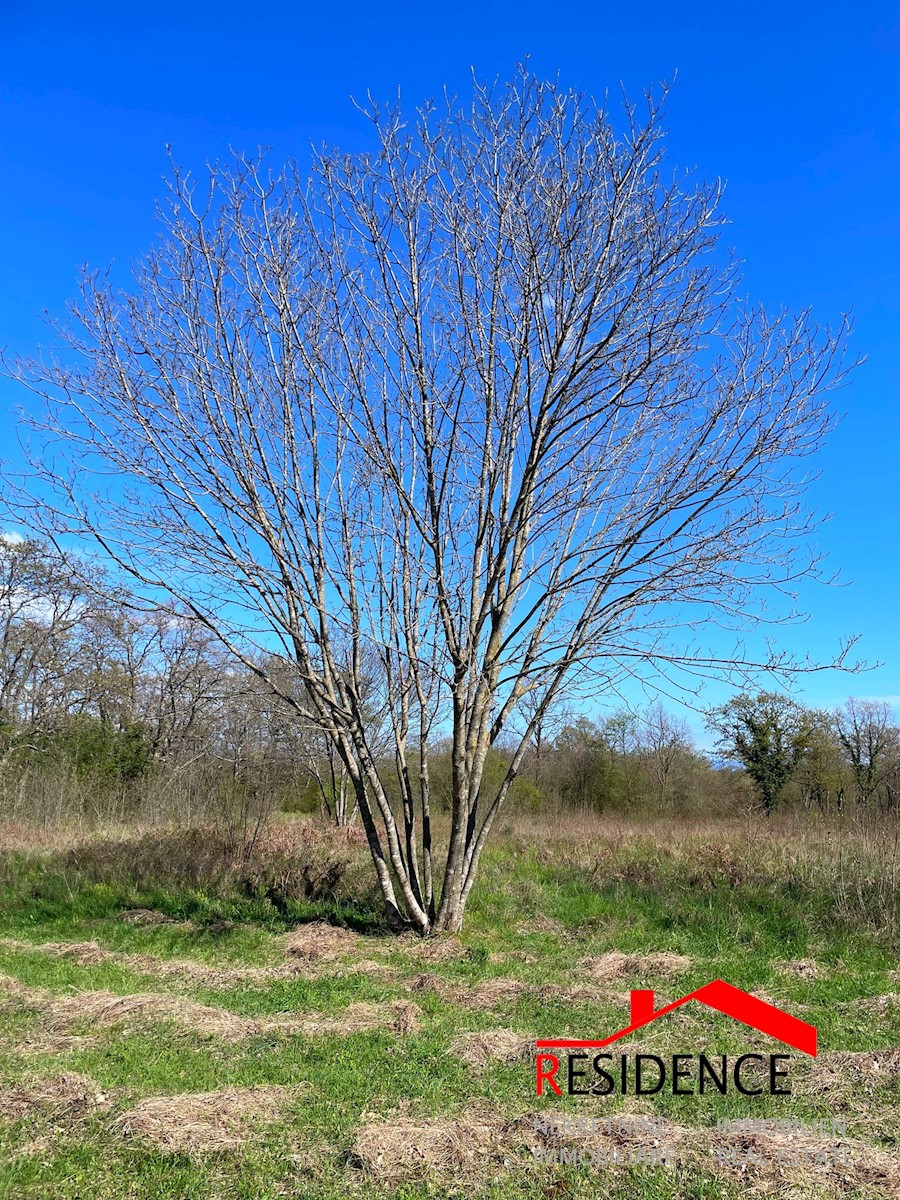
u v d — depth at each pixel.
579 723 24.08
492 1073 5.24
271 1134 4.39
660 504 8.48
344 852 12.90
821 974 7.54
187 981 7.75
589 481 8.84
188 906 10.96
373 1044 5.78
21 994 7.07
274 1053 5.63
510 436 9.12
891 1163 4.00
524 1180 3.93
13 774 19.70
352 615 9.59
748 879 10.92
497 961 8.11
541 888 11.48
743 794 26.67
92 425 8.26
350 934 9.40
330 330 9.14
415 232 8.84
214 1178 3.97
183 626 14.83
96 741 20.86
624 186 8.21
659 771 27.62
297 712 9.62
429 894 9.45
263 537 8.95
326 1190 3.86
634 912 10.01
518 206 8.49
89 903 11.25
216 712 12.06
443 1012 6.52
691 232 8.14
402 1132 4.28
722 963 7.86
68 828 16.81
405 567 9.46
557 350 8.45
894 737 25.72
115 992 7.30
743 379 8.27
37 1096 4.75
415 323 8.83
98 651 20.56
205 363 8.83
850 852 10.80
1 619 21.23
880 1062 5.26
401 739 9.60
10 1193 3.83
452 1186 3.88
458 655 8.91
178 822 15.54
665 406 8.30
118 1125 4.39
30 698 21.89
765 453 8.12
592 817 23.84
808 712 26.11
